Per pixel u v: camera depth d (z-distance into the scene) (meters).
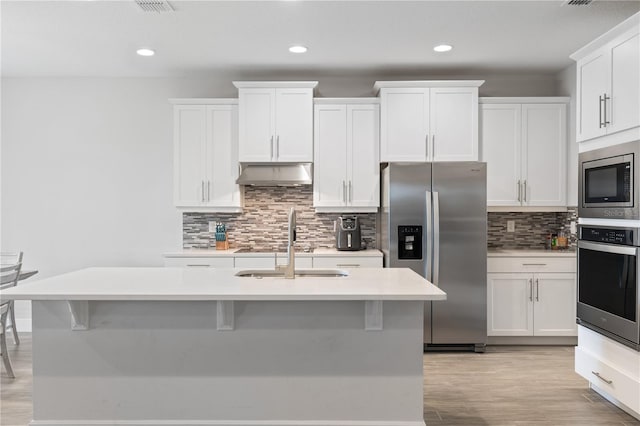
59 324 2.65
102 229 5.23
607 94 3.06
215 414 2.68
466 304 4.32
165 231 5.23
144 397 2.67
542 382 3.60
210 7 3.37
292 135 4.75
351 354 2.67
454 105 4.68
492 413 3.05
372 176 4.80
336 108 4.79
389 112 4.69
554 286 4.49
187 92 5.19
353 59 4.52
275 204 5.19
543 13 3.48
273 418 2.68
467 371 3.85
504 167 4.73
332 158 4.80
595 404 3.19
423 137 4.68
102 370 2.66
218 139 4.84
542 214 5.11
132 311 2.66
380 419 2.68
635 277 2.76
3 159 5.20
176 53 4.37
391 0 3.26
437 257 4.26
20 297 2.27
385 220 4.55
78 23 3.67
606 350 3.12
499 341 4.57
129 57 4.49
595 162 3.17
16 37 3.96
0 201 5.21
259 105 4.75
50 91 5.17
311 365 2.68
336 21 3.62
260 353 2.68
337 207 4.83
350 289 2.40
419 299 2.30
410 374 2.67
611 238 3.02
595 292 3.21
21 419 2.93
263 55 4.42
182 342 2.67
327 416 2.68
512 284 4.49
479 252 4.32
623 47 2.89
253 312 2.67
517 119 4.73
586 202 3.30
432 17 3.55
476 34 3.89
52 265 5.22
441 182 4.32
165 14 3.50
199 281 2.66
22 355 4.20
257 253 4.61
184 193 4.87
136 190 5.23
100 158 5.21
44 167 5.20
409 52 4.33
